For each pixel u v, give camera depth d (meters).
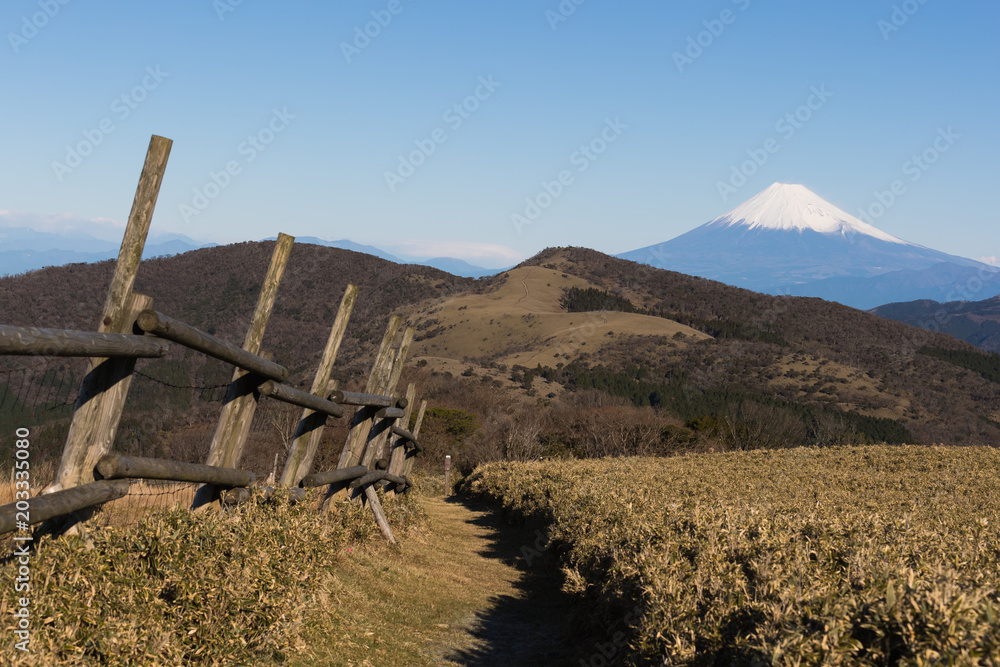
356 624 6.11
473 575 9.76
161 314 4.15
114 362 3.93
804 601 3.71
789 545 5.45
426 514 14.73
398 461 13.28
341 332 8.05
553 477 16.47
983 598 3.38
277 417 26.67
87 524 4.06
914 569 4.49
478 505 21.77
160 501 7.18
